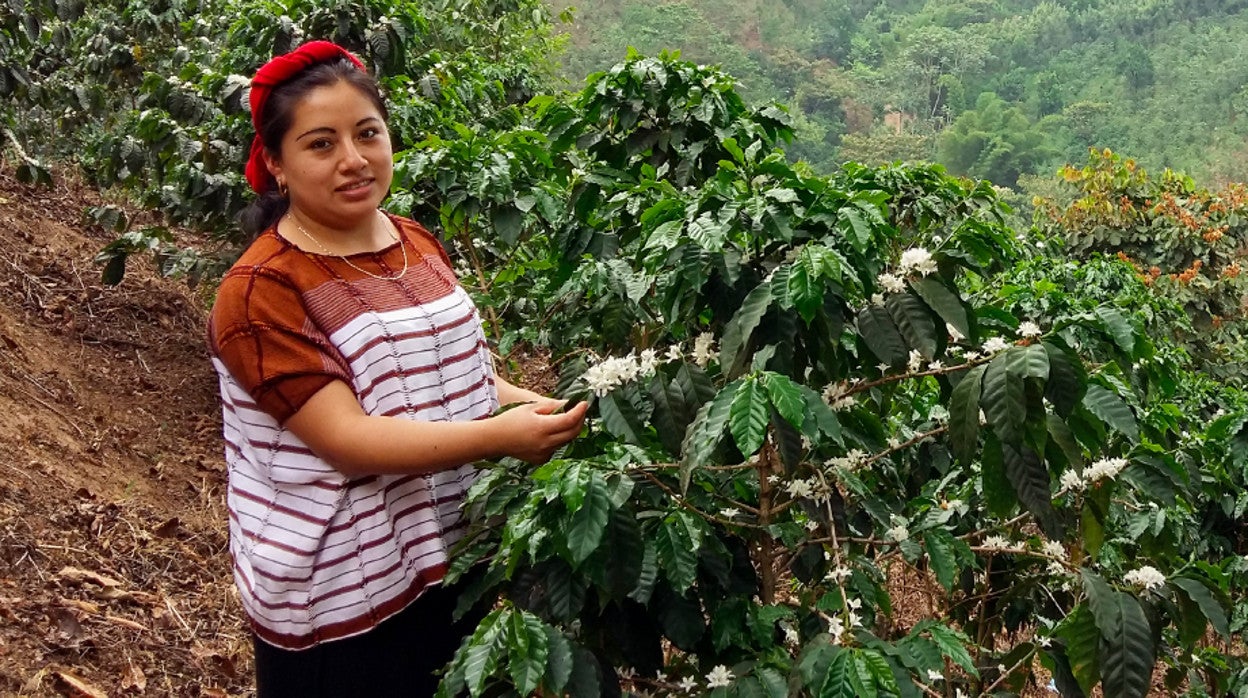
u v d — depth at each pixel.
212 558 3.76
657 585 1.79
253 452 1.72
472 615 1.97
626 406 1.72
